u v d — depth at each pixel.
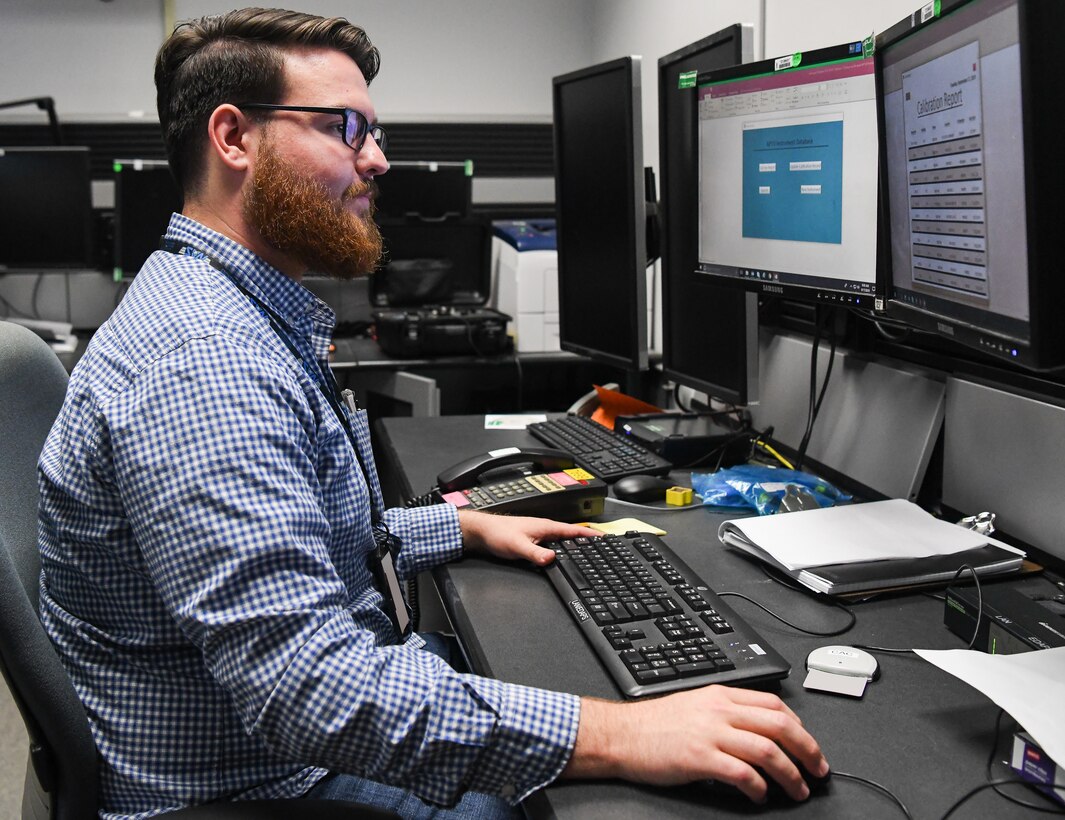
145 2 3.78
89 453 0.86
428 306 3.17
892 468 1.45
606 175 1.97
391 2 3.86
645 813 0.74
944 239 1.07
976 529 1.26
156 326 0.88
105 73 3.81
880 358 1.55
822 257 1.39
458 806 0.97
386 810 0.85
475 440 1.86
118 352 0.89
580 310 2.17
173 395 0.83
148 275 0.98
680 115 1.82
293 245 1.04
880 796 0.75
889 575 1.12
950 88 1.01
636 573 1.13
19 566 1.00
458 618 1.09
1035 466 1.20
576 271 2.17
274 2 3.79
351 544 1.02
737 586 1.16
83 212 3.21
